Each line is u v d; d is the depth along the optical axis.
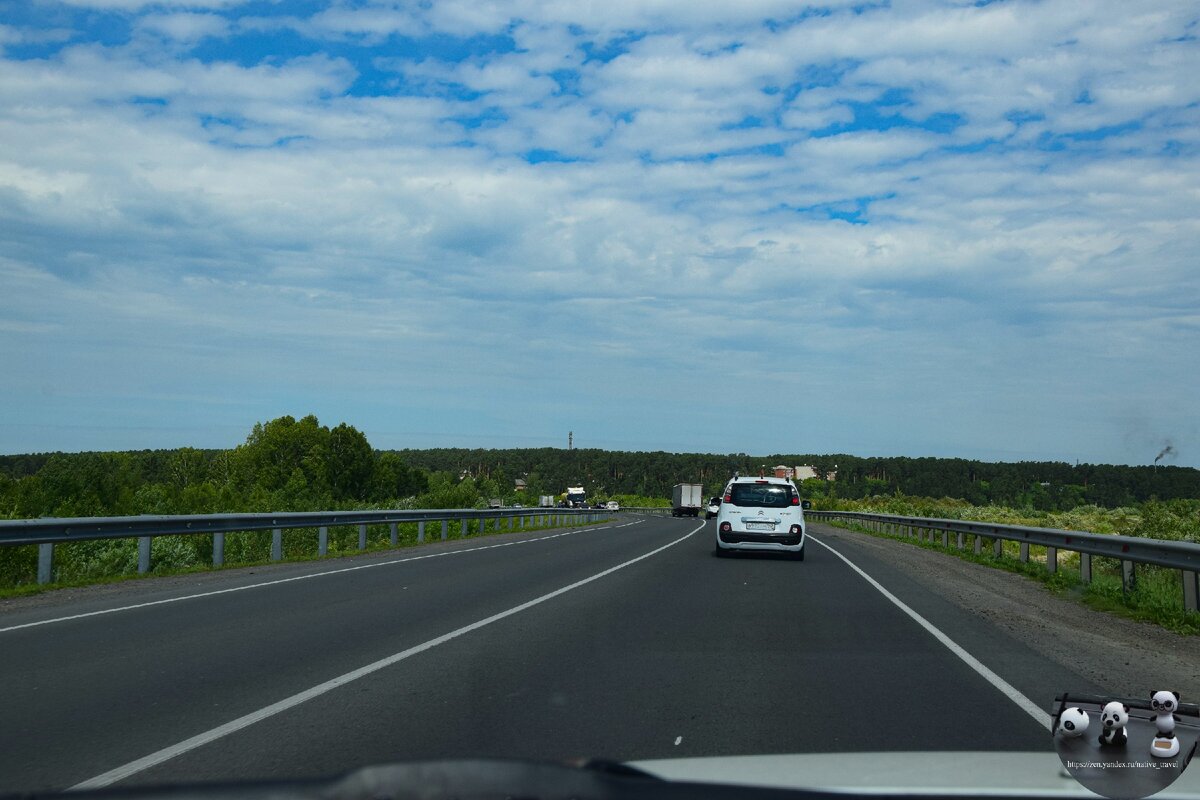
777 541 21.56
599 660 8.80
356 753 5.70
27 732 6.19
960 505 88.56
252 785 2.15
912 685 7.84
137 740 6.00
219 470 113.38
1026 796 2.61
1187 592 12.47
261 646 9.48
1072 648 10.02
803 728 6.34
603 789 2.25
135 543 21.92
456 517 30.94
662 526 49.41
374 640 9.87
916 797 2.54
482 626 10.88
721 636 10.31
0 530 13.80
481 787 2.21
